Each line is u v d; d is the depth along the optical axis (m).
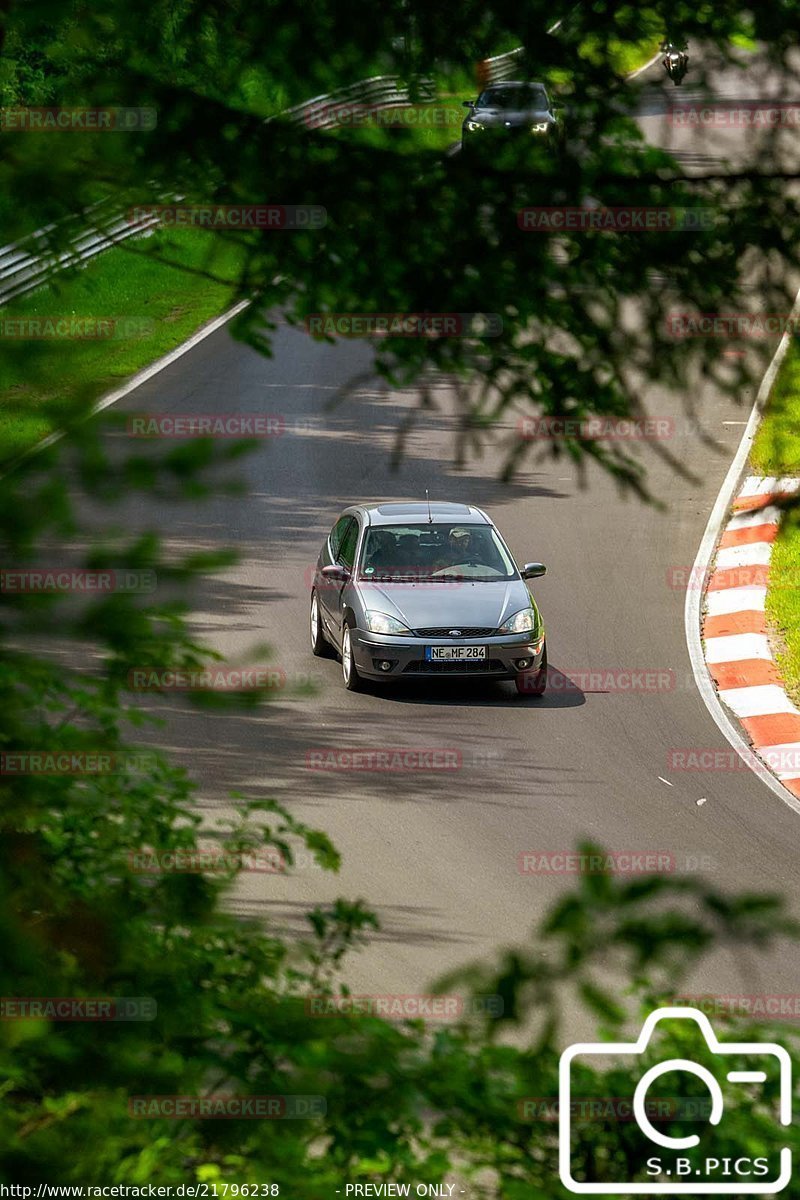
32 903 9.61
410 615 53.41
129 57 10.73
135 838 12.16
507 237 11.87
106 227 10.64
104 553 9.02
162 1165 9.09
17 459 8.90
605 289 12.15
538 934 9.66
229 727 47.03
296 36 10.98
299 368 95.25
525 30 11.15
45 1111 9.09
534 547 73.12
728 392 12.63
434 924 32.69
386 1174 9.61
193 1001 10.21
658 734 49.66
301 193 11.50
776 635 60.72
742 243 12.09
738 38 11.41
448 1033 10.16
